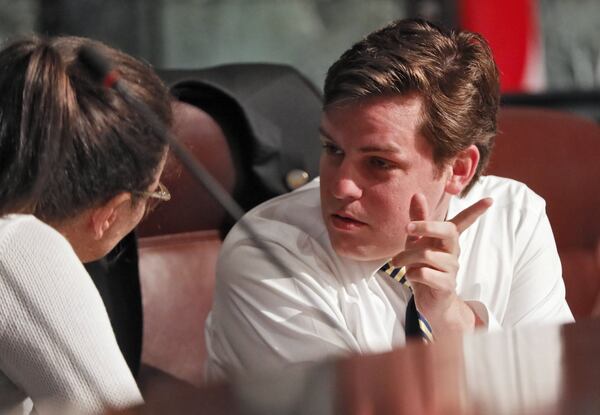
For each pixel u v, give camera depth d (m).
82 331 3.51
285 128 6.09
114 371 3.55
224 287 4.86
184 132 5.80
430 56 4.35
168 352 5.91
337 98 4.32
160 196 3.90
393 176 4.33
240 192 6.09
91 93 3.60
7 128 3.52
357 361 2.79
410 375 2.64
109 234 3.84
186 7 10.88
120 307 5.44
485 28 11.39
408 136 4.30
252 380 2.60
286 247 4.68
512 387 2.52
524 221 5.26
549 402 2.40
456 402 2.40
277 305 4.64
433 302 4.40
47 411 3.20
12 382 3.62
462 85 4.44
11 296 3.46
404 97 4.28
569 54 11.80
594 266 7.28
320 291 4.62
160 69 5.93
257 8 11.09
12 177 3.53
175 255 6.03
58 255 3.53
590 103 11.84
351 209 4.37
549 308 5.14
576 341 2.96
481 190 5.35
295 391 2.51
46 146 3.51
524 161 7.12
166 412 2.38
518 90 11.59
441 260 4.31
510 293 5.15
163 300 5.94
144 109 3.67
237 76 6.10
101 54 3.63
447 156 4.45
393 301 4.73
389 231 4.40
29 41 3.68
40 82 3.53
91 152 3.59
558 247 7.18
